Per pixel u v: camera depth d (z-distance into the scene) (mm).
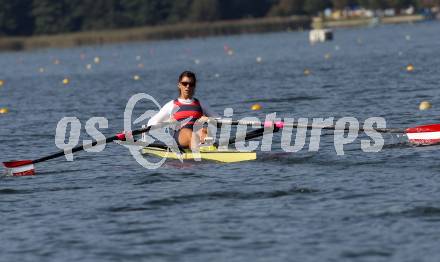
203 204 52219
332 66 183375
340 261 40312
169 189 57000
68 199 55656
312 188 55000
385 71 156000
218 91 135750
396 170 59281
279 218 47969
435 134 67625
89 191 57906
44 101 135750
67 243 44969
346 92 118875
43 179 63406
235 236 44875
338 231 44875
